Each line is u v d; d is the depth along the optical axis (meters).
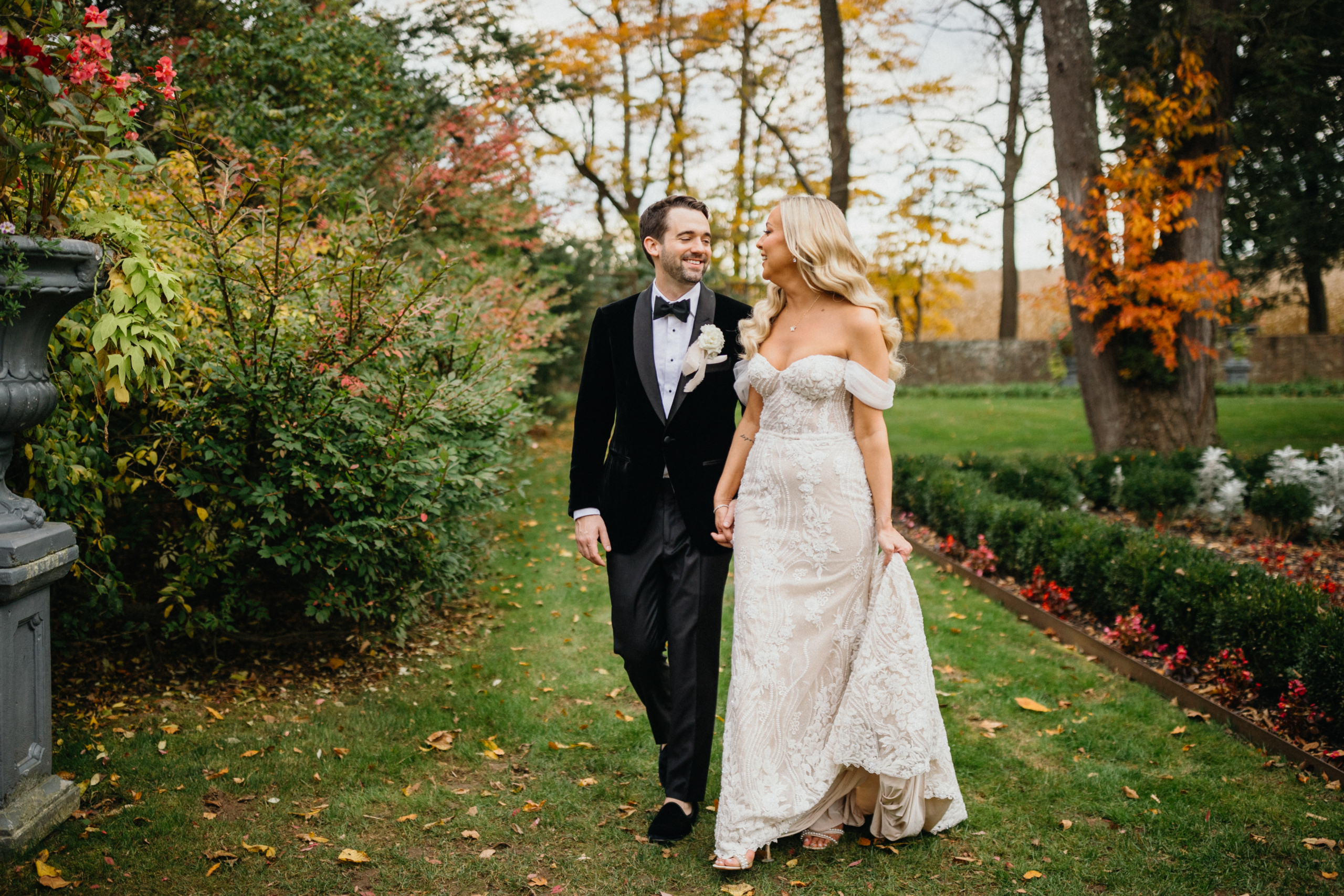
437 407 3.98
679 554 2.67
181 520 4.00
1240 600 3.71
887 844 2.57
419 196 7.10
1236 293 8.58
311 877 2.37
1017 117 15.08
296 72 7.19
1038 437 13.28
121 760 2.96
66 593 3.65
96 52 2.35
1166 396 9.08
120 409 3.50
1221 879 2.38
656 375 2.67
